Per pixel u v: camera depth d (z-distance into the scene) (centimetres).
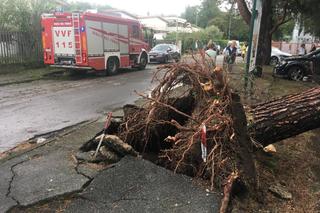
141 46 1956
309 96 489
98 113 823
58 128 688
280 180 465
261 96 866
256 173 417
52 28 1513
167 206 355
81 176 419
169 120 518
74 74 1678
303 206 402
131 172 416
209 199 368
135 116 521
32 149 519
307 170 508
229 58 1256
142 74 1725
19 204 358
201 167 416
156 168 425
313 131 712
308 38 4469
